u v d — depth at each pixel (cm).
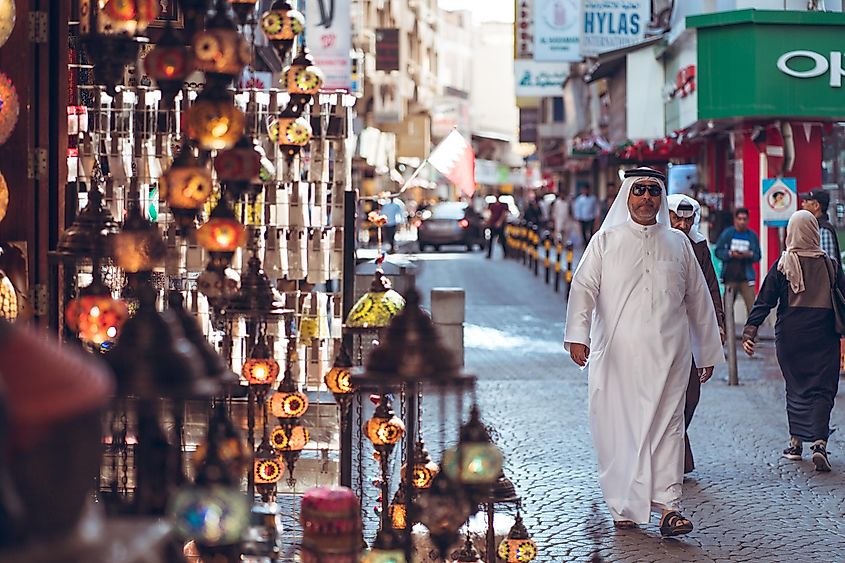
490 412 1491
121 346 418
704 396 1611
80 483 274
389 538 607
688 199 1216
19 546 253
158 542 291
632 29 3428
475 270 4212
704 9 3141
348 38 2709
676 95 3036
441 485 556
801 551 906
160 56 576
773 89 2612
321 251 947
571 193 7625
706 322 1025
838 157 2689
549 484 1117
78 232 629
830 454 1270
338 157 960
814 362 1208
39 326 834
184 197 593
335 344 956
